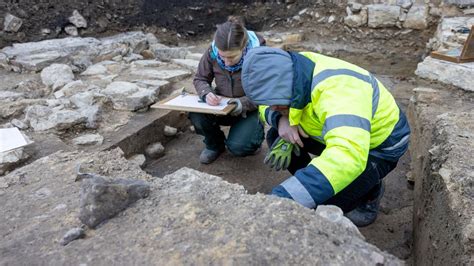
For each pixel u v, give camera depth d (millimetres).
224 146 3186
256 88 1732
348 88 1693
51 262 1299
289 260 1244
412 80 4699
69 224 1474
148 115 3223
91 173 1777
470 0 5047
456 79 3148
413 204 2562
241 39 2490
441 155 2086
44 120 2875
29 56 4066
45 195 1664
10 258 1327
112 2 5367
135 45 4777
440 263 1698
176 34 5664
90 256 1308
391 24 5566
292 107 1770
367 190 2031
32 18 4812
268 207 1463
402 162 3092
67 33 5000
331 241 1324
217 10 5949
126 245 1337
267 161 2252
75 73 3967
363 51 5461
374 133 1877
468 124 2324
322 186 1599
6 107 3025
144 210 1481
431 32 5441
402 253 2205
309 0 6168
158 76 3871
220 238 1332
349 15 5758
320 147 2186
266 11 6223
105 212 1440
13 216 1540
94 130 2947
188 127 3617
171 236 1355
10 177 1812
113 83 3514
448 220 1712
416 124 3021
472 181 1757
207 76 2844
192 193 1562
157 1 5617
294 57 1769
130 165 1872
